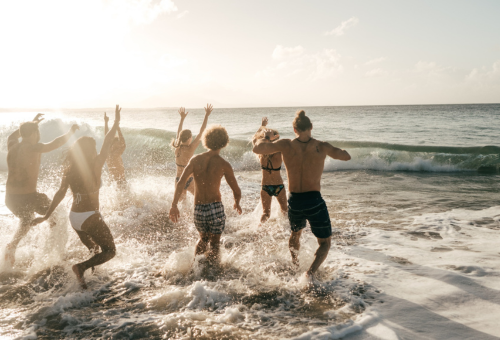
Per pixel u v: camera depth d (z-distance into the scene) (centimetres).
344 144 1642
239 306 305
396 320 274
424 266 390
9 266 396
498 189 878
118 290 342
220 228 391
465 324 266
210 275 371
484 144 1816
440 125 3231
